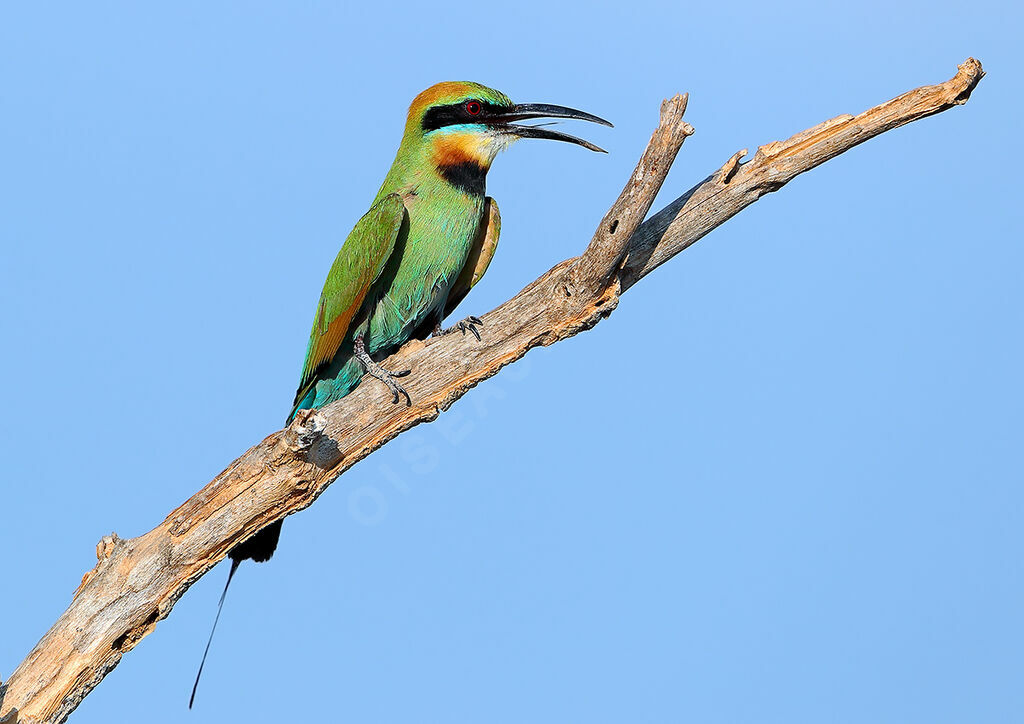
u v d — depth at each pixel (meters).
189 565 10.03
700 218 11.19
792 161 11.18
